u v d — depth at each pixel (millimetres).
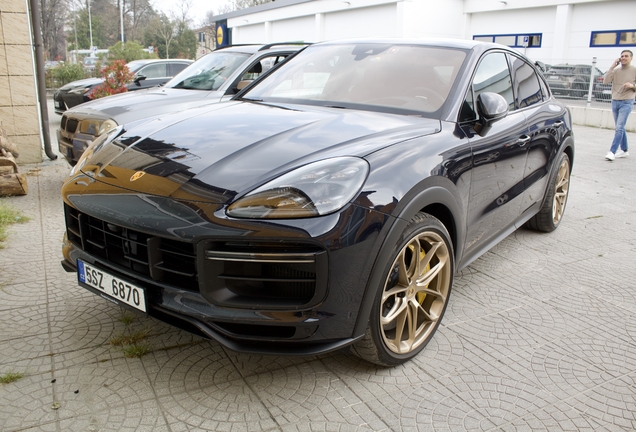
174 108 5027
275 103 3016
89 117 4895
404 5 21297
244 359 2383
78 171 2434
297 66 3418
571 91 13680
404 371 2348
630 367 2455
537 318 2916
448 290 2549
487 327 2791
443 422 2016
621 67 7898
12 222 4184
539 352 2557
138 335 2500
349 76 3098
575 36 19969
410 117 2684
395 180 2111
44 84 6559
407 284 2277
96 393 2098
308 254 1878
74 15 53531
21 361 2295
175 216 1939
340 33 24984
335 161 2061
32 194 5117
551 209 4246
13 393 2076
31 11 6379
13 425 1896
